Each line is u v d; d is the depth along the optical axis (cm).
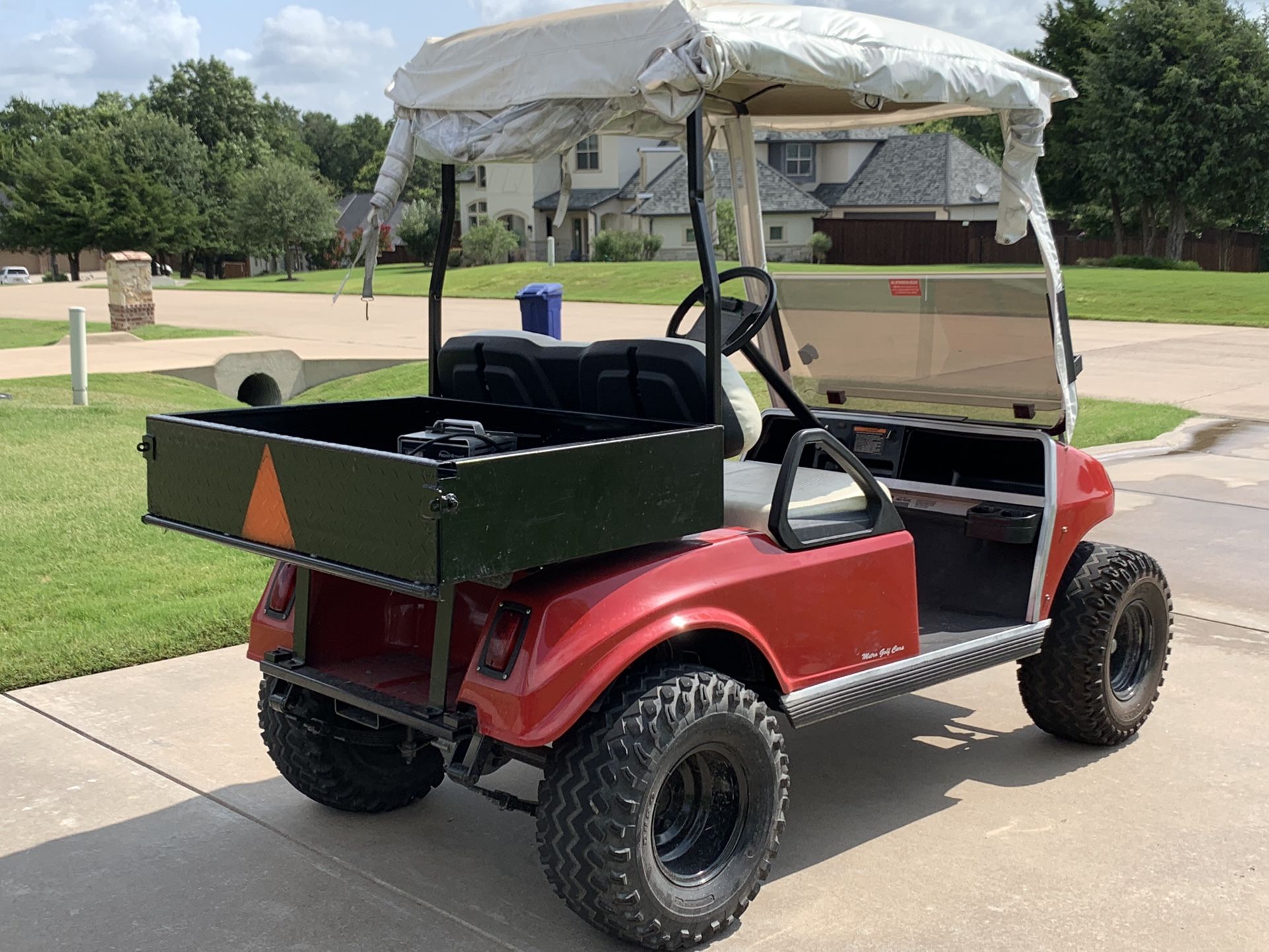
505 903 314
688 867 292
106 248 5659
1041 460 412
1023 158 379
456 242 4841
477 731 275
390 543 252
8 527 658
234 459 293
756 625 302
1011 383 418
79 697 456
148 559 611
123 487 754
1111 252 4416
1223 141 3953
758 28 296
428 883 325
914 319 422
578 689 266
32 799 372
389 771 365
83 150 5781
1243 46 3984
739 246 451
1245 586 615
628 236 4250
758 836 299
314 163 9162
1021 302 394
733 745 290
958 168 4594
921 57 334
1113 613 400
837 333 446
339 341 1884
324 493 268
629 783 268
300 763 350
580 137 309
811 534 321
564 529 263
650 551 294
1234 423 1130
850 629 327
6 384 1213
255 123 7856
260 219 5325
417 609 341
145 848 343
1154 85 4088
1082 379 1431
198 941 294
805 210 4250
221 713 443
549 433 346
